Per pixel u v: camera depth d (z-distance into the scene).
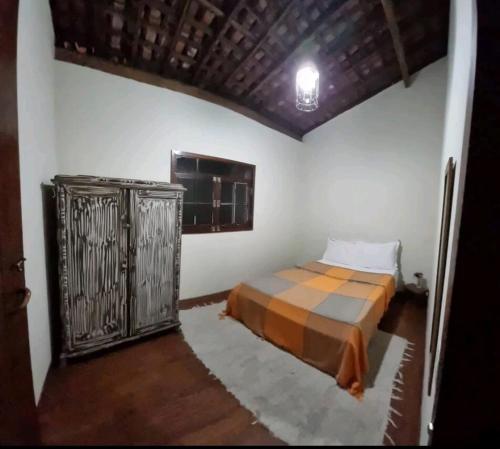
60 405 1.56
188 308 3.09
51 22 2.14
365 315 2.02
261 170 4.16
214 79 3.29
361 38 2.83
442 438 0.58
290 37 2.71
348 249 3.80
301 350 2.06
